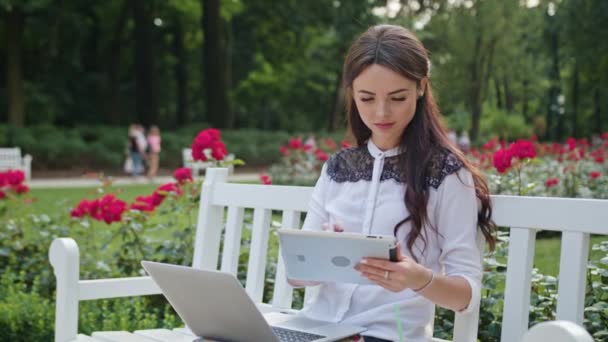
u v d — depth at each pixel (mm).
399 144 2365
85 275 4824
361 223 2357
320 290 2445
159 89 33938
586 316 2891
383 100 2215
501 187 4680
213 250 3162
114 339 2625
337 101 32219
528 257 2234
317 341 2105
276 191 2904
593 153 9266
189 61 34469
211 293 2107
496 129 30094
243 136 26000
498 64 23406
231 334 2223
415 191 2232
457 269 2166
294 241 2035
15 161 19344
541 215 2195
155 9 29031
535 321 2932
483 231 2295
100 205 4840
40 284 4918
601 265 3135
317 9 28453
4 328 4121
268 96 37594
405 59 2195
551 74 27906
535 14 21891
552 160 9617
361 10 27188
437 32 23469
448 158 2262
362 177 2400
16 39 24203
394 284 1938
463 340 2232
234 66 34031
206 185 3164
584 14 17219
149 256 4836
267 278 4320
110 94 28906
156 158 20172
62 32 27062
